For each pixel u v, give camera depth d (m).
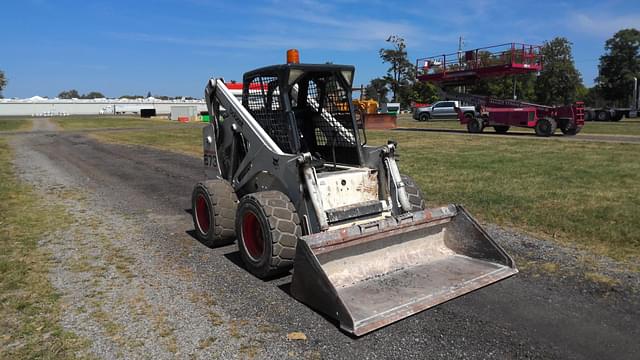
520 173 10.38
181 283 4.67
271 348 3.43
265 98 5.50
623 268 4.85
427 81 31.52
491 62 28.19
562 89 76.94
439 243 5.12
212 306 4.14
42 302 4.20
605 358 3.29
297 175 4.70
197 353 3.36
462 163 12.20
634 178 9.55
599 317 3.87
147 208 8.05
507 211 7.03
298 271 4.07
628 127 27.73
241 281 4.72
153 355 3.33
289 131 5.07
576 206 7.17
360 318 3.70
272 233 4.48
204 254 5.58
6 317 3.90
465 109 35.00
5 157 15.84
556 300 4.18
